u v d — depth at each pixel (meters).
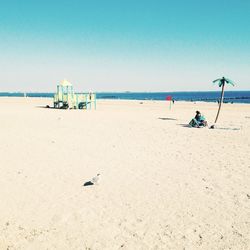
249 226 6.07
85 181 8.63
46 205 6.98
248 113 33.44
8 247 5.27
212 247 5.29
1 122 20.84
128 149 12.77
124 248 5.25
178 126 20.45
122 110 35.12
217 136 16.47
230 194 7.74
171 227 6.00
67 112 30.11
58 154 11.73
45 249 5.22
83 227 5.98
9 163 10.36
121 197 7.48
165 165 10.38
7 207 6.85
